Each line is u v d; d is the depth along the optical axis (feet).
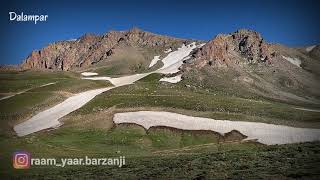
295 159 156.97
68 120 371.35
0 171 195.83
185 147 294.25
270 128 329.31
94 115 374.22
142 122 338.95
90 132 326.65
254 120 350.64
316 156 159.94
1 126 361.92
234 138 310.04
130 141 304.09
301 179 126.41
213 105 392.06
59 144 286.25
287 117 370.32
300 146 187.32
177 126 328.08
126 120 345.51
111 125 338.34
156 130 321.73
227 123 337.11
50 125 361.10
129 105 393.91
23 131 346.74
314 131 323.37
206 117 353.72
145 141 305.32
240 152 192.13
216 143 303.27
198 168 159.94
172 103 395.14
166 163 180.14
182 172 154.10
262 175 136.46
